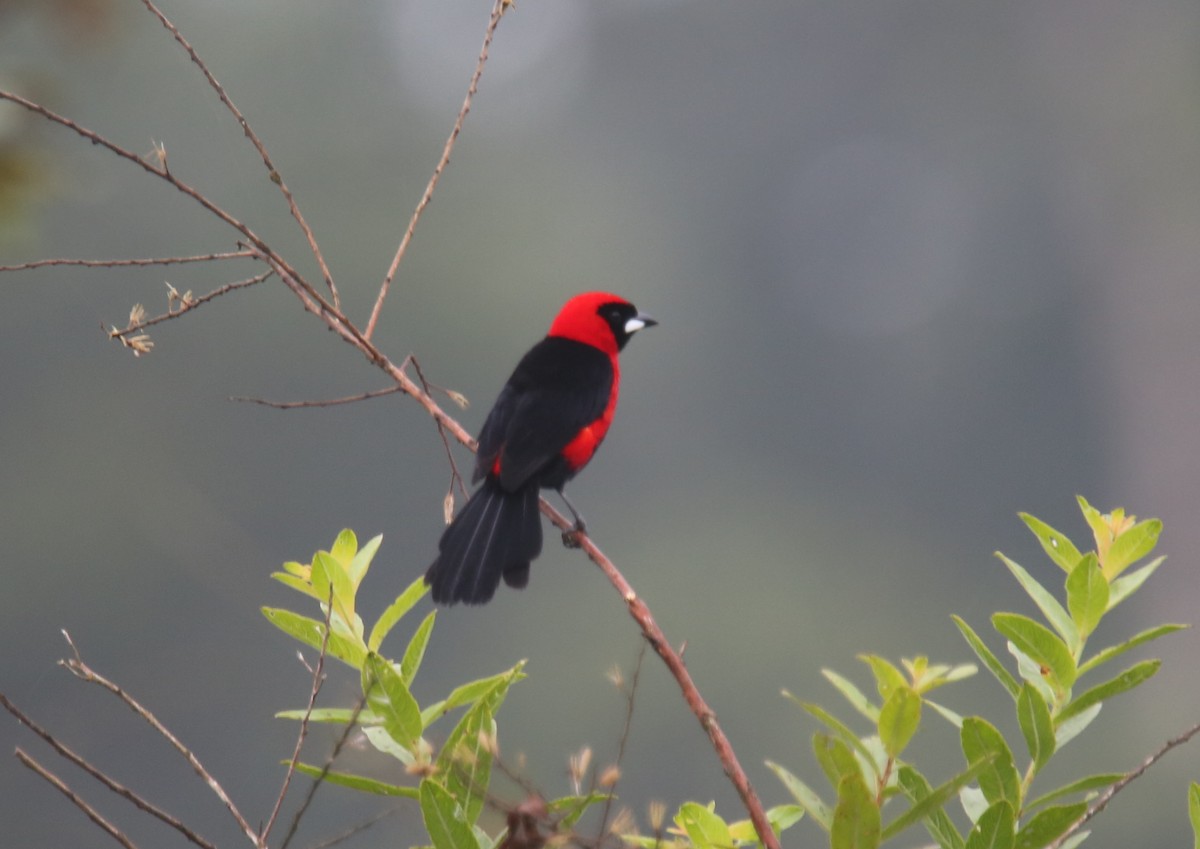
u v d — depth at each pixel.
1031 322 33.47
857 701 3.34
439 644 24.41
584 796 3.15
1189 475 27.91
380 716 3.51
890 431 34.41
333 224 26.03
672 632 25.14
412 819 3.34
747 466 33.91
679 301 36.00
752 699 24.28
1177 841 18.94
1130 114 29.95
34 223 5.57
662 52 40.28
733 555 28.12
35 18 5.63
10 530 21.42
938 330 34.56
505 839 3.10
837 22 38.78
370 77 28.69
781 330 37.06
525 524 5.56
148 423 22.95
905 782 3.23
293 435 24.17
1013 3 35.84
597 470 32.16
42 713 19.92
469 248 27.94
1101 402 31.59
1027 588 3.62
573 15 39.84
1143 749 19.92
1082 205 32.56
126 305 23.19
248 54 27.03
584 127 39.97
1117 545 3.65
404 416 24.95
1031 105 35.19
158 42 24.66
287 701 19.97
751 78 40.12
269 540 23.62
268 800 18.97
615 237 34.69
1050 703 3.50
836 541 30.69
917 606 28.80
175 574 21.53
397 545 24.55
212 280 23.97
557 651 24.70
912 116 38.19
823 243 38.66
